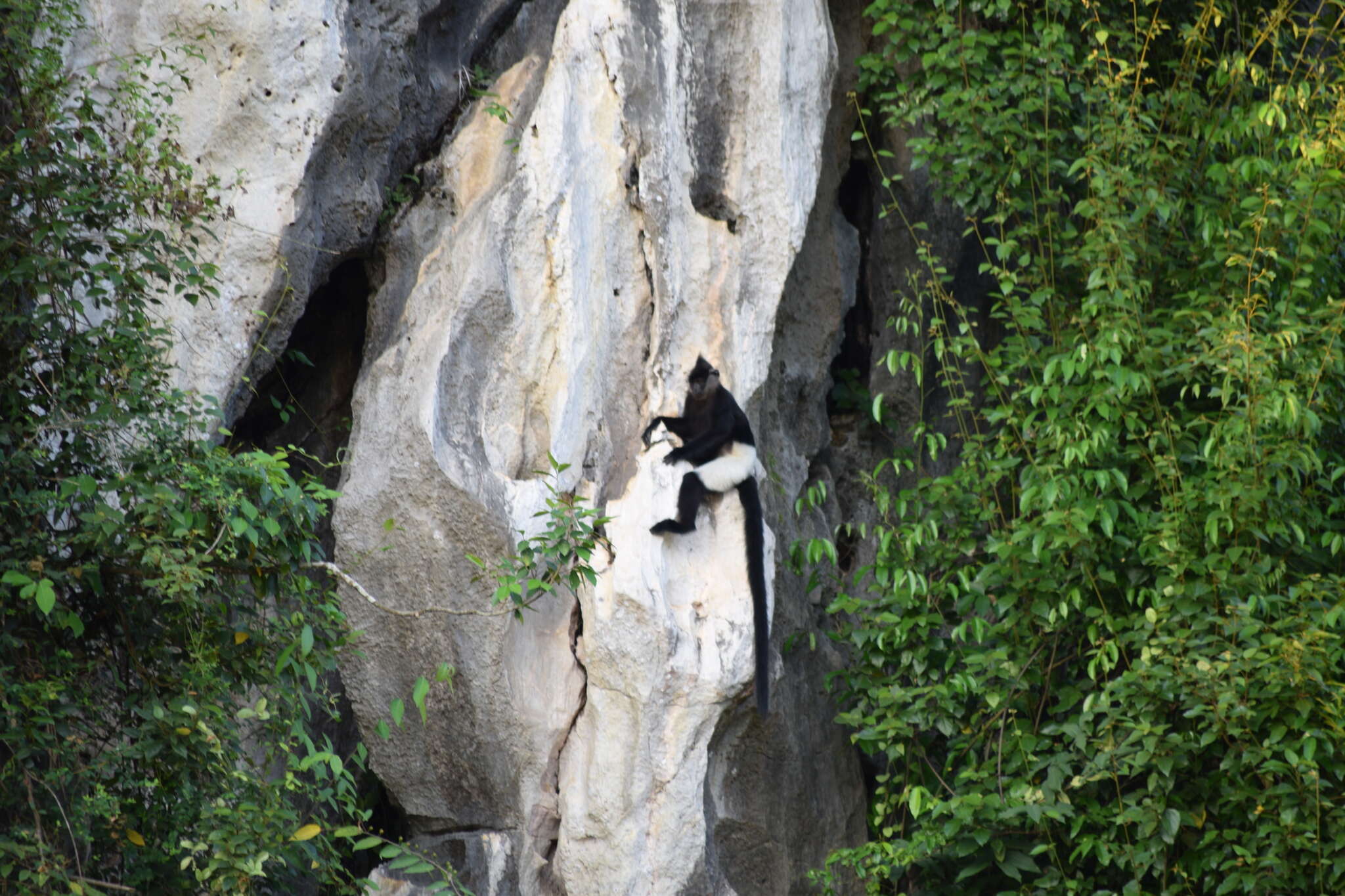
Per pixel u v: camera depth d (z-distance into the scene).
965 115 33.34
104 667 23.69
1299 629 26.52
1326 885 25.83
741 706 30.23
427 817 30.52
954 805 27.84
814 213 35.97
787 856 31.38
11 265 22.39
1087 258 30.75
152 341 26.42
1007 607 29.28
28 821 21.34
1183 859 27.56
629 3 32.16
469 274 30.77
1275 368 28.09
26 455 21.69
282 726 23.70
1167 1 36.94
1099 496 29.23
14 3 23.78
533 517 26.39
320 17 31.22
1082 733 27.69
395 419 30.44
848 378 37.84
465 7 34.94
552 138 31.25
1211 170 31.17
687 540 30.41
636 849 28.78
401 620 29.88
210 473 21.86
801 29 33.75
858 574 31.36
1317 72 33.09
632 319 31.88
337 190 32.22
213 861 20.89
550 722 29.50
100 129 27.88
